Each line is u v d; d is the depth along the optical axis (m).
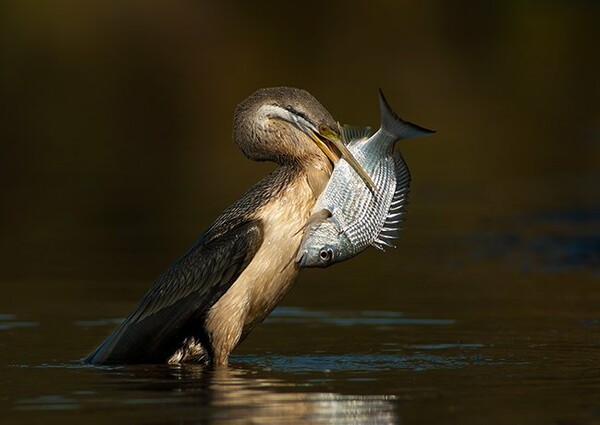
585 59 40.03
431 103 33.72
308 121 11.01
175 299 10.66
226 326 10.61
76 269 15.83
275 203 10.80
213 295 10.61
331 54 37.59
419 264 16.06
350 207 10.22
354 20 40.75
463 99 34.56
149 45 36.62
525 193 22.44
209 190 23.00
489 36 41.50
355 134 10.43
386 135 10.09
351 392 9.11
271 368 10.21
